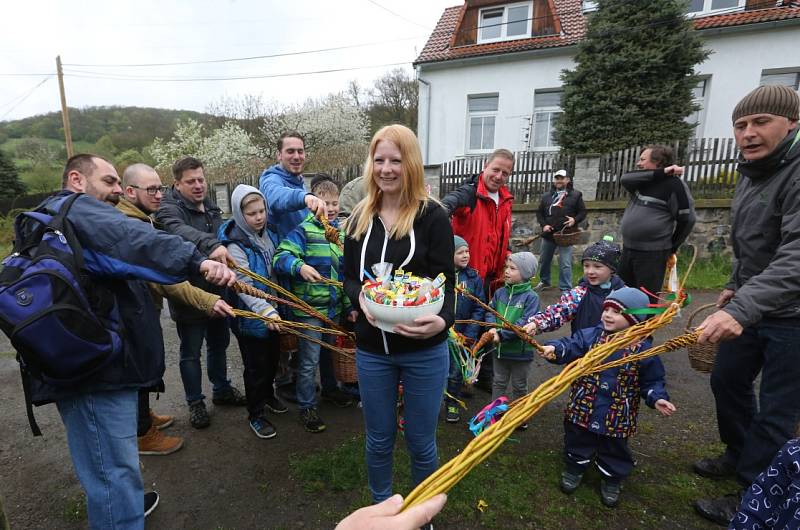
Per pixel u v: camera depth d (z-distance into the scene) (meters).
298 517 2.31
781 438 2.04
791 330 1.97
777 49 10.27
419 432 1.93
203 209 3.31
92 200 1.72
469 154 13.27
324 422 3.21
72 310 1.49
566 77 10.49
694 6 11.46
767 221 2.09
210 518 2.30
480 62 12.47
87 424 1.73
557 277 7.57
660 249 3.71
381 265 1.73
